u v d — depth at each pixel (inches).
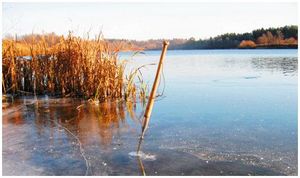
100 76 328.2
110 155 176.9
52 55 364.8
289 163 163.2
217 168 157.8
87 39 346.3
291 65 713.0
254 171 154.3
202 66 771.4
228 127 228.5
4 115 269.6
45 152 182.7
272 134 211.2
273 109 282.2
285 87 401.7
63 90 350.9
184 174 151.1
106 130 224.7
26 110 286.8
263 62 835.4
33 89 369.1
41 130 225.6
